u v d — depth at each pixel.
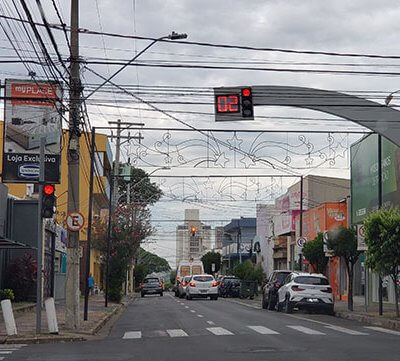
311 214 49.31
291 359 13.70
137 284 88.88
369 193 36.84
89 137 34.78
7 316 18.66
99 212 60.78
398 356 14.15
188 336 19.19
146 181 68.75
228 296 55.44
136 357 14.38
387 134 24.53
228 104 22.89
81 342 18.09
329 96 24.52
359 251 30.30
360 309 31.83
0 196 31.59
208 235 118.38
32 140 29.38
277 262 65.75
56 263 42.53
